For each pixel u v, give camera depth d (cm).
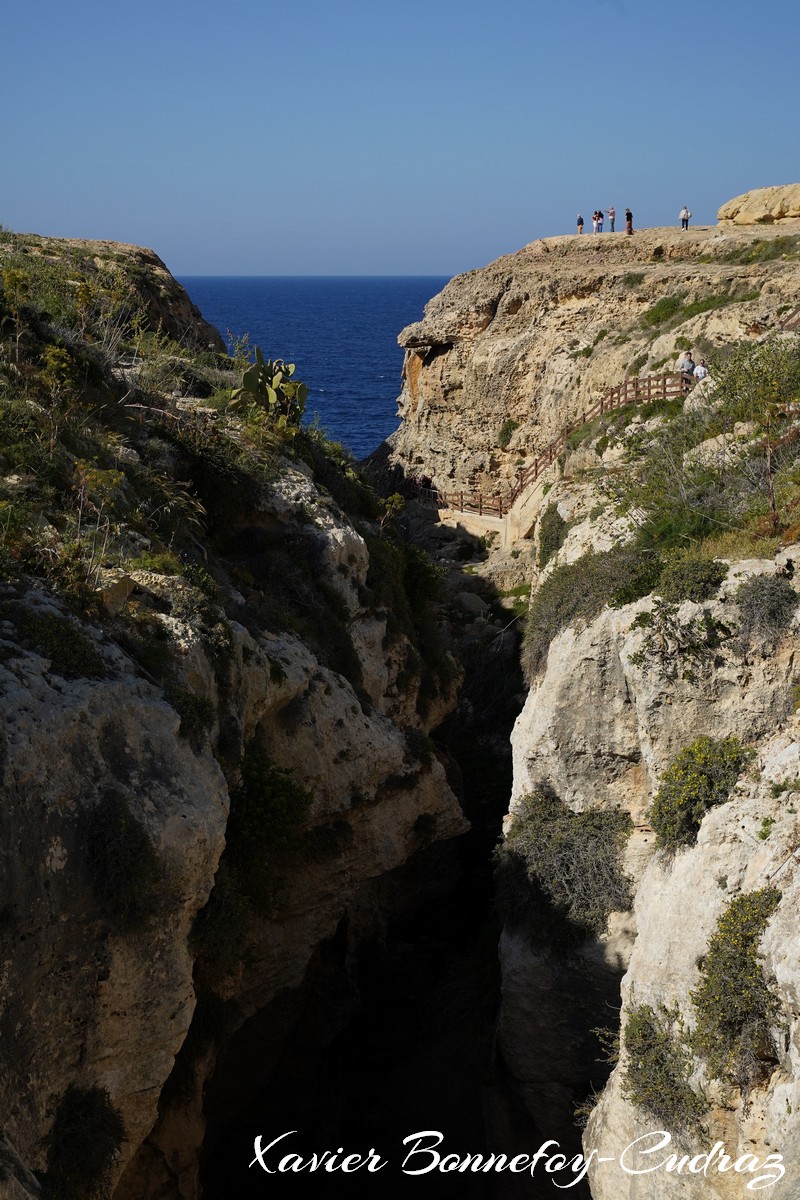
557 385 5291
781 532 2247
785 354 2950
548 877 2350
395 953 2923
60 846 1502
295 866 2362
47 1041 1477
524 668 2758
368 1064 2825
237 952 1891
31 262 3834
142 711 1709
